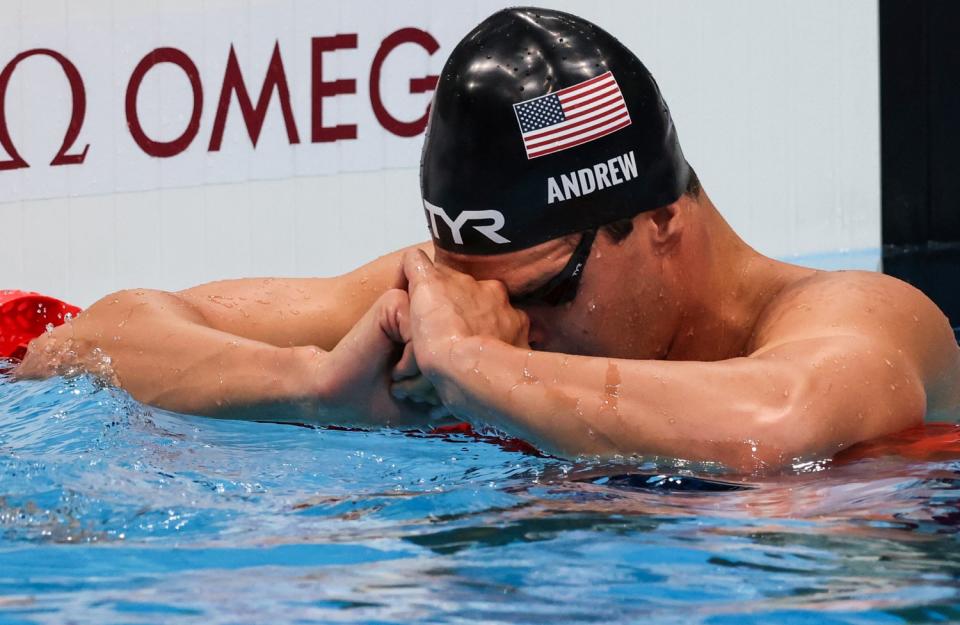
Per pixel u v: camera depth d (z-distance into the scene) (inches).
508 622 118.3
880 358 188.7
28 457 187.8
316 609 123.2
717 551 140.6
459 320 191.2
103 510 162.4
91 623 120.3
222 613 122.4
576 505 161.5
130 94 548.1
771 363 183.5
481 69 190.4
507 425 185.6
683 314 207.3
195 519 159.0
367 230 541.0
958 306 425.7
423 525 154.3
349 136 538.3
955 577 129.6
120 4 543.5
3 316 293.0
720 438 176.1
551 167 188.4
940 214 641.6
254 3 536.7
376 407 208.8
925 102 634.2
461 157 189.2
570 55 192.1
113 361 237.3
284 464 188.5
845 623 116.5
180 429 213.3
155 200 552.7
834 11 553.6
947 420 212.2
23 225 561.6
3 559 143.5
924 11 627.5
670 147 201.2
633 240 195.8
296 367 215.2
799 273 217.2
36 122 555.5
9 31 551.8
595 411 180.7
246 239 549.3
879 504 158.4
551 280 194.1
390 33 530.3
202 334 232.1
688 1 540.7
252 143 544.7
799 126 556.1
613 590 127.8
